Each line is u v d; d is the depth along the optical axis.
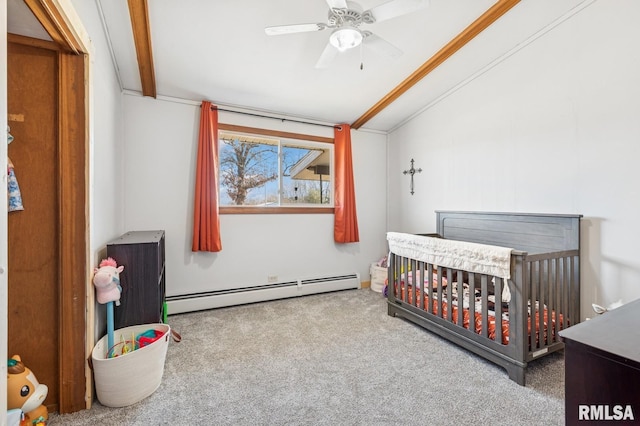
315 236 4.00
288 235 3.81
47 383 1.62
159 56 2.61
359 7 1.91
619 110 2.23
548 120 2.64
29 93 1.56
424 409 1.68
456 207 3.49
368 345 2.46
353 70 3.00
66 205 1.60
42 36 1.47
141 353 1.73
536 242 2.66
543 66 2.66
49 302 1.61
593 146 2.37
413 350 2.37
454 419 1.60
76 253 1.62
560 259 2.37
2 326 0.69
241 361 2.21
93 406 1.68
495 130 3.07
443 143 3.65
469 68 3.13
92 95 1.71
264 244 3.67
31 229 1.58
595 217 2.36
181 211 3.26
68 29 1.41
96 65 1.90
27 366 1.59
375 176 4.47
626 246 2.21
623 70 2.21
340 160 4.06
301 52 2.67
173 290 3.22
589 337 0.84
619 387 0.74
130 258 2.05
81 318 1.64
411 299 2.88
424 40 2.67
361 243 4.34
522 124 2.83
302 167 3.97
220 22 2.27
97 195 1.90
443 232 3.56
